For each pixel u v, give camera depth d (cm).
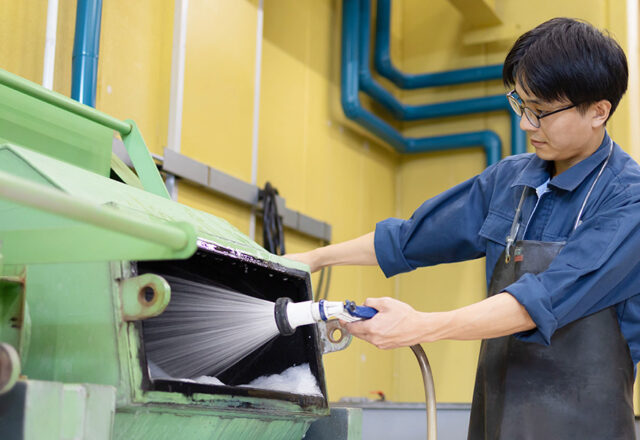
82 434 66
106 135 122
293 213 255
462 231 130
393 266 136
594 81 106
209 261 99
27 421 61
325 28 299
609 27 299
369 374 305
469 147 327
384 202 333
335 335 108
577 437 108
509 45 325
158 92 206
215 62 223
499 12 320
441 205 134
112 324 75
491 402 117
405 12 351
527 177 120
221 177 218
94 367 76
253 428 93
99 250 68
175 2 211
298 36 280
